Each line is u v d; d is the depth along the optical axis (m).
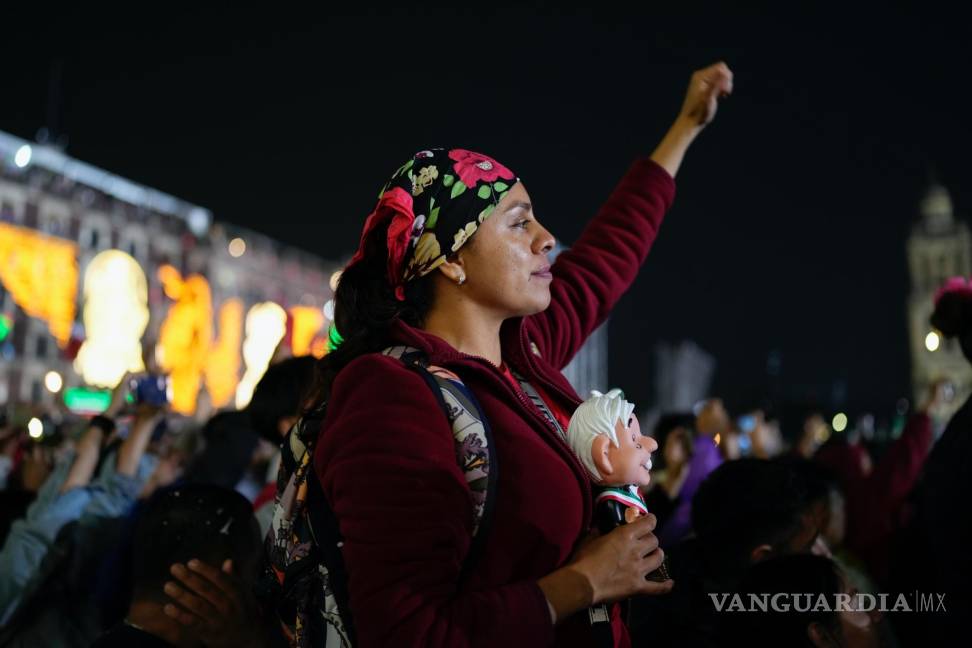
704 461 4.40
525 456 1.51
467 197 1.67
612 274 2.38
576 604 1.40
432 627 1.31
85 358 33.97
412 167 1.69
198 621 2.04
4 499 4.09
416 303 1.71
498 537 1.46
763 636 2.27
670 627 2.54
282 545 1.63
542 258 1.74
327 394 1.68
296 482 1.62
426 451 1.41
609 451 1.56
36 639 3.21
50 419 6.43
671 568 2.67
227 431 4.49
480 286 1.69
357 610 1.35
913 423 4.86
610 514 1.57
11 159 33.66
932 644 2.78
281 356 3.65
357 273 1.75
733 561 2.62
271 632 2.12
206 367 41.41
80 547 3.28
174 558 2.15
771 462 2.81
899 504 4.89
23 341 32.28
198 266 42.84
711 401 4.91
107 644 2.09
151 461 4.91
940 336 3.17
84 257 35.88
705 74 2.65
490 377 1.58
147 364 3.71
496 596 1.36
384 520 1.36
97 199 37.72
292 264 51.19
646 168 2.58
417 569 1.34
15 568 3.19
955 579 2.51
